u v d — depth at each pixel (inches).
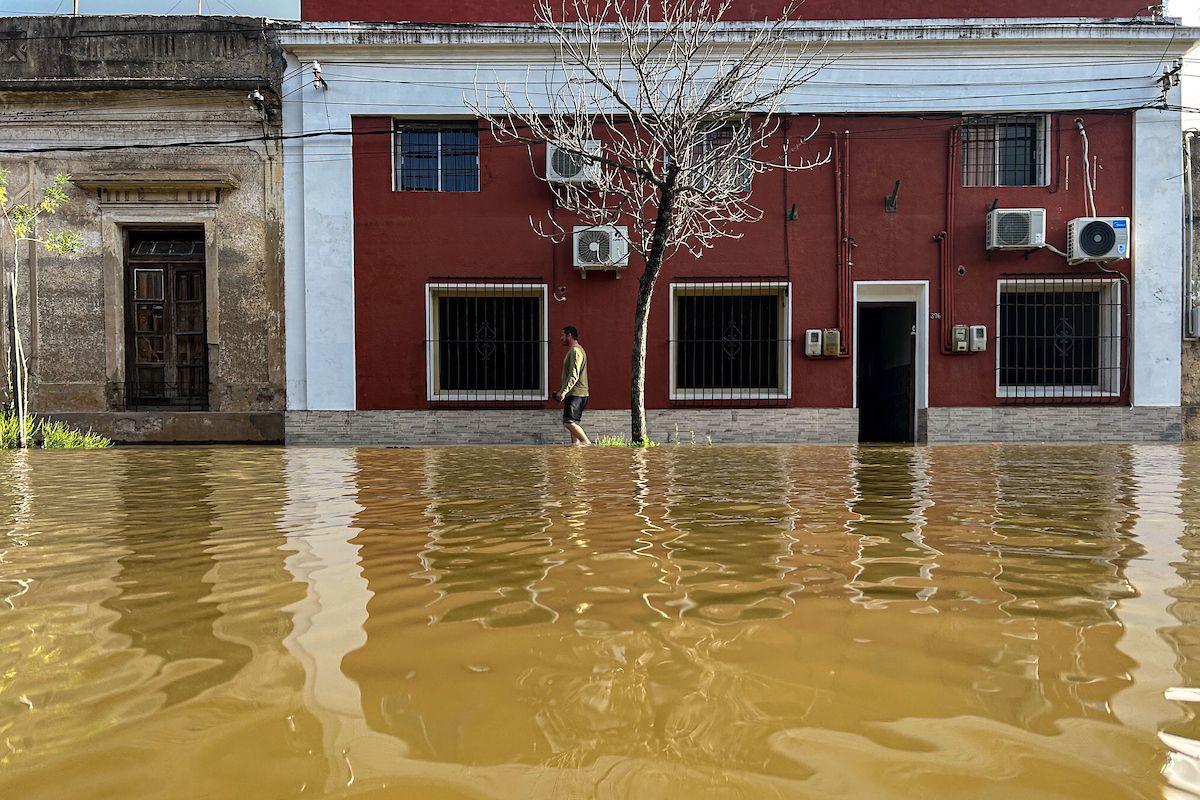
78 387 386.9
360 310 383.6
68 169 386.6
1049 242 377.7
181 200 386.6
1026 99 373.7
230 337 388.2
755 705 26.3
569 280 382.9
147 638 35.6
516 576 50.0
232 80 373.4
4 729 24.6
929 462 177.8
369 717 25.5
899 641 34.5
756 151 380.2
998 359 378.6
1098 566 52.9
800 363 381.7
